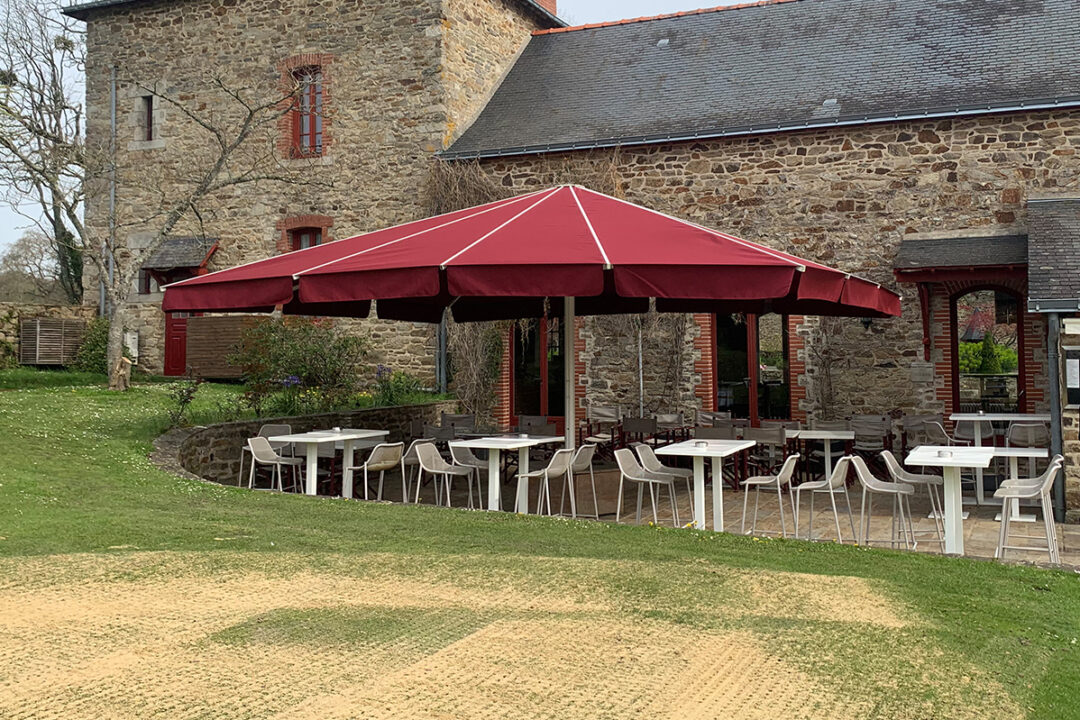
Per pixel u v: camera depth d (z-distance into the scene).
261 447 8.55
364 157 15.64
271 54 16.33
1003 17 13.74
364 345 15.42
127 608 4.36
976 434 10.15
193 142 16.86
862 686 3.60
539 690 3.47
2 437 8.72
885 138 12.66
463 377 14.80
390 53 15.48
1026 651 4.08
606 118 14.60
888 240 12.62
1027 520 8.46
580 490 8.82
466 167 14.62
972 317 12.77
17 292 29.44
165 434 9.72
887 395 12.62
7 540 5.54
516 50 17.25
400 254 7.13
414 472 11.73
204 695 3.35
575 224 7.54
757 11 15.92
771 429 9.80
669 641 4.06
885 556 5.97
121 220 17.36
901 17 14.55
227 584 4.82
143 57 17.25
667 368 13.88
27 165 13.52
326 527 6.37
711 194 13.50
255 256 16.39
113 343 13.48
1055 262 9.34
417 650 3.88
